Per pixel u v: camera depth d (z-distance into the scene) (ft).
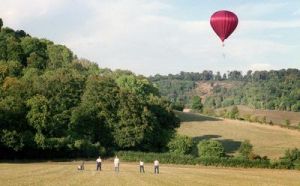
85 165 396.16
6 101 457.68
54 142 458.09
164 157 484.74
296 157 489.26
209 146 501.15
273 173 381.40
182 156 482.69
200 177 291.17
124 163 464.24
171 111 653.30
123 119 544.62
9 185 204.33
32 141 446.60
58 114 513.45
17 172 283.59
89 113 534.78
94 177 261.85
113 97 556.51
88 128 533.14
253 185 246.88
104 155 496.64
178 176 292.61
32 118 462.19
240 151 517.55
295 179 309.01
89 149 489.67
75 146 476.13
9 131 432.25
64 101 546.26
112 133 541.34
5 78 593.01
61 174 277.03
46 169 321.73
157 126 563.07
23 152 450.30
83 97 559.79
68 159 470.80
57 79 569.64
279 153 595.47
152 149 553.64
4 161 429.38
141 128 543.39
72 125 523.70
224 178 290.35
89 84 566.36
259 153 592.19
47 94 548.31
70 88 564.30
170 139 549.54
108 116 543.80
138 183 233.35
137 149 549.54
